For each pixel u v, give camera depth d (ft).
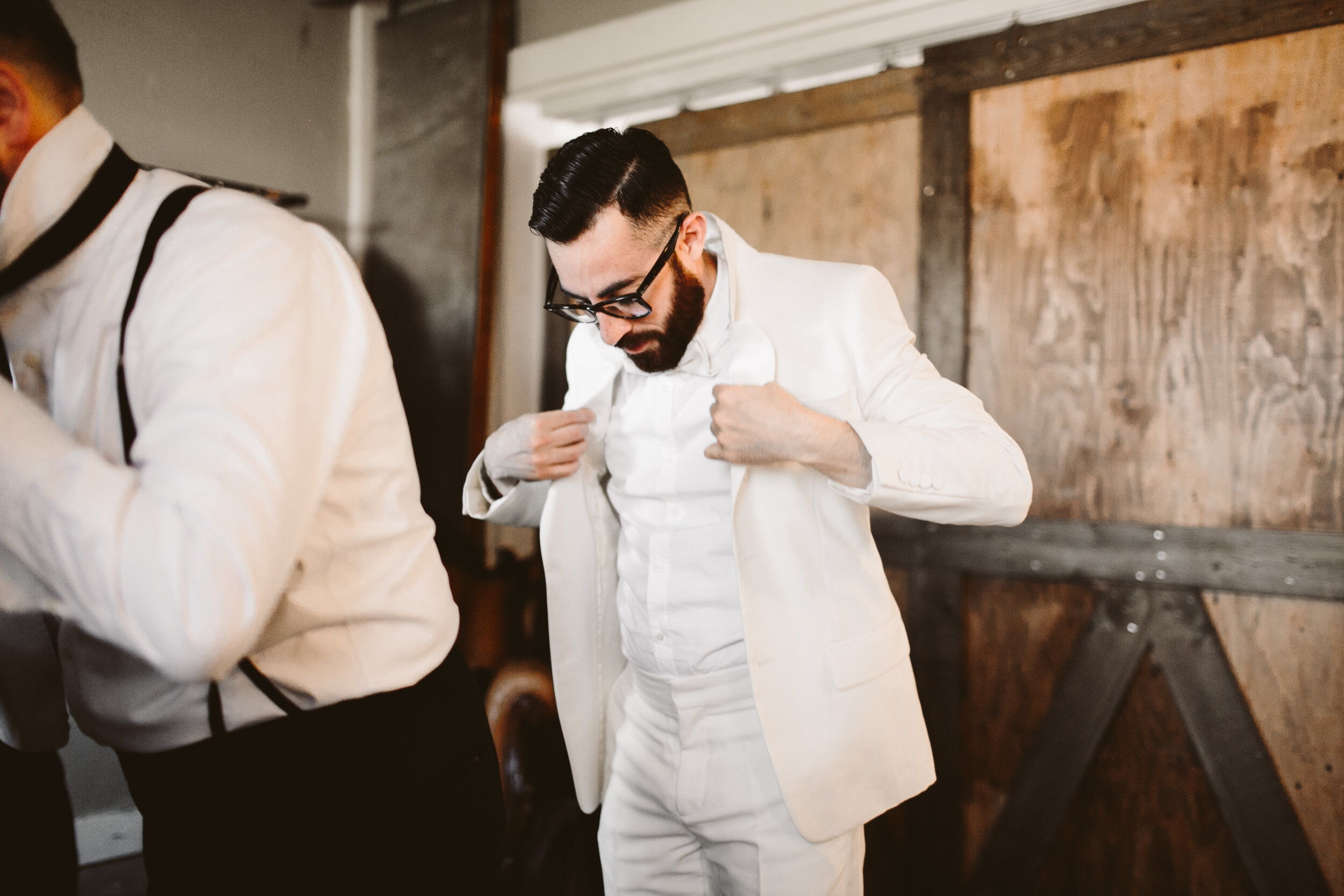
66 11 8.74
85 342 2.24
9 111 2.13
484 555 9.99
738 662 3.75
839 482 3.26
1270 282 6.23
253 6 10.36
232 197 2.42
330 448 2.36
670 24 8.84
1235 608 6.34
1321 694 6.03
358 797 2.57
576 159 3.36
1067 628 7.01
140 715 2.41
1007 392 7.27
